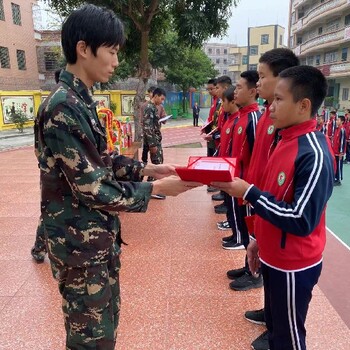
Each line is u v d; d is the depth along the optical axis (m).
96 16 1.33
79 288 1.46
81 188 1.31
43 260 3.41
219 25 8.04
